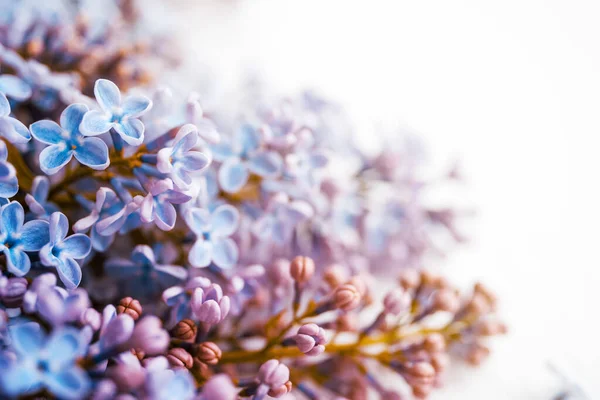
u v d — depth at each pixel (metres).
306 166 0.27
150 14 0.33
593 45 0.48
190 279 0.24
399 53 0.49
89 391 0.20
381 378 0.30
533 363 0.36
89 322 0.21
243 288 0.25
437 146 0.46
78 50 0.28
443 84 0.48
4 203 0.22
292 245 0.28
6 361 0.20
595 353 0.37
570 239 0.43
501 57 0.49
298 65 0.47
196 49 0.42
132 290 0.25
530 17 0.49
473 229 0.38
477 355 0.29
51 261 0.22
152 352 0.21
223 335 0.27
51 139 0.22
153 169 0.23
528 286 0.40
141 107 0.23
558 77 0.48
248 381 0.24
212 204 0.26
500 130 0.47
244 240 0.27
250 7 0.47
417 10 0.50
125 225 0.23
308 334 0.24
